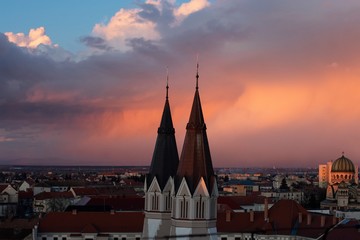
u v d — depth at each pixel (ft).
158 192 420.77
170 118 433.48
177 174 381.60
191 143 381.40
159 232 418.10
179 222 375.66
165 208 420.77
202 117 386.93
